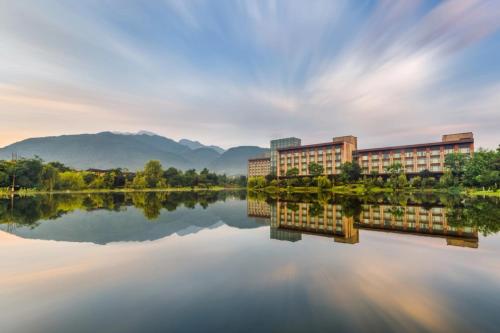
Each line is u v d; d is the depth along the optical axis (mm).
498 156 70562
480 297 8562
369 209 35531
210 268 11570
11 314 7602
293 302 8195
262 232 20594
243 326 6855
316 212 33719
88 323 7082
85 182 127125
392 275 10633
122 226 23172
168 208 39781
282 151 127875
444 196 59219
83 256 13594
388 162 107562
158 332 6586
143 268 11641
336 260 12766
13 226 23156
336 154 112188
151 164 144625
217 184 186625
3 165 93312
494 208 34156
